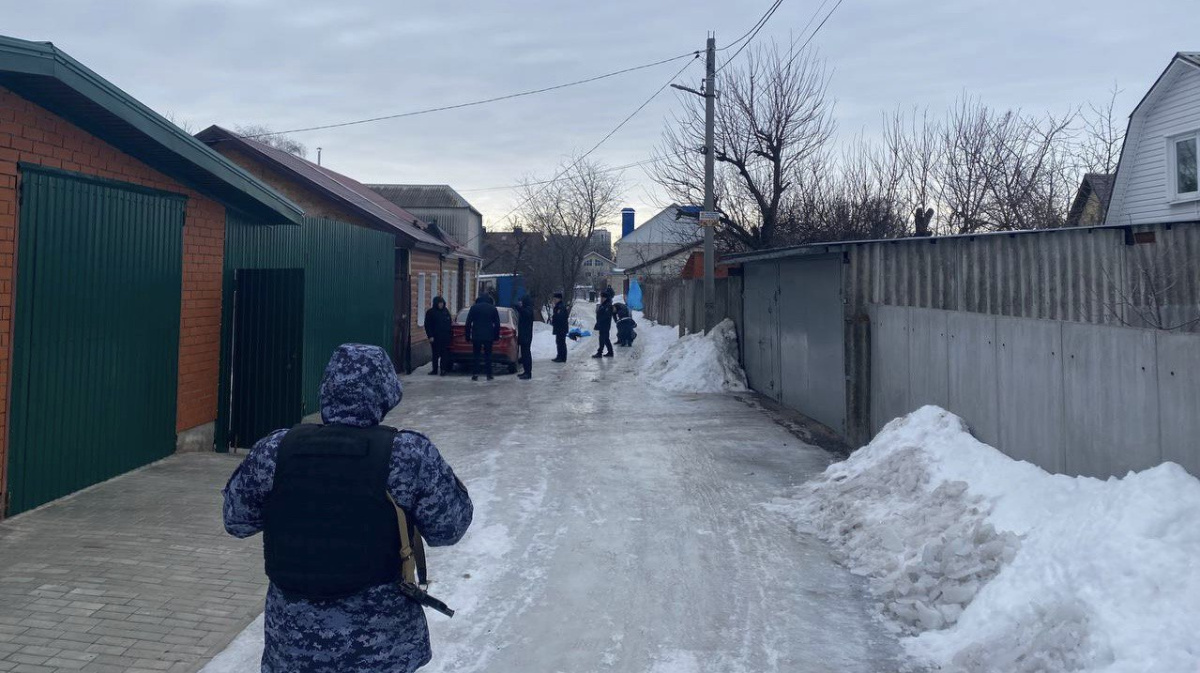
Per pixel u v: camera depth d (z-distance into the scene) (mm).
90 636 4484
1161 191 18891
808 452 10016
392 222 19172
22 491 6547
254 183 9453
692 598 5352
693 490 8133
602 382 17344
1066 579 4301
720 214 21625
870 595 5391
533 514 7273
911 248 10508
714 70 18094
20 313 6445
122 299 7859
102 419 7598
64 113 6914
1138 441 5004
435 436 11023
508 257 58844
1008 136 19359
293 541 2570
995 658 4023
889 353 9367
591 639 4730
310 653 2555
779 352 14188
